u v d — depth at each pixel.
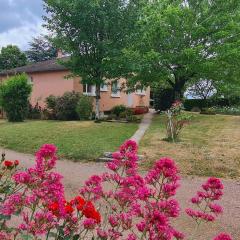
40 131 18.67
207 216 3.90
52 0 20.30
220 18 22.77
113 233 3.16
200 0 24.17
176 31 23.02
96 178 3.64
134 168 3.59
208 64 21.58
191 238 6.15
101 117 25.23
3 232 3.32
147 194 3.05
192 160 12.09
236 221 7.10
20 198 3.25
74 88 27.95
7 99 24.83
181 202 8.13
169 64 23.14
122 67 21.05
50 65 30.95
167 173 2.97
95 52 21.41
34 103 30.91
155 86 30.20
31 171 3.24
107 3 20.69
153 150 13.64
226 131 18.61
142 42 22.34
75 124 21.38
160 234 2.68
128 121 23.33
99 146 14.28
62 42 21.55
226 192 9.12
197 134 17.67
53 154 3.27
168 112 16.08
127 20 21.09
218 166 11.41
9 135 17.86
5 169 4.71
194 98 38.62
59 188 3.22
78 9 20.27
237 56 21.39
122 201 3.38
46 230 3.07
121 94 31.89
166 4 23.88
